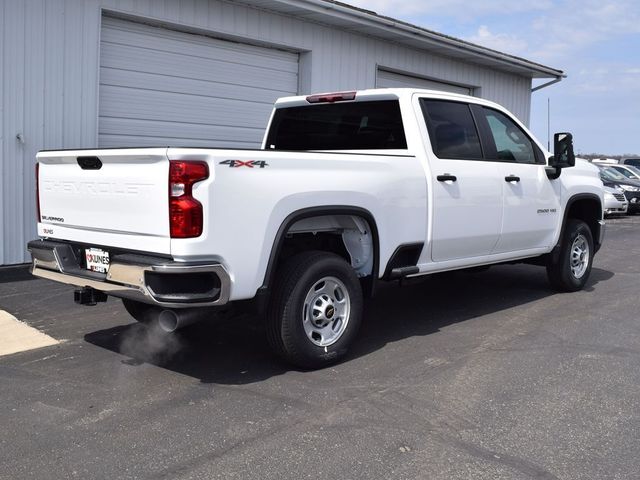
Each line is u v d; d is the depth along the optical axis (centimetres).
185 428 377
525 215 655
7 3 777
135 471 327
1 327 583
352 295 488
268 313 455
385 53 1313
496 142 635
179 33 980
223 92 1051
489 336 568
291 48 1126
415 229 538
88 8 852
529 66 1631
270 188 427
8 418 392
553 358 507
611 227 1602
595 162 2661
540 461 339
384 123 580
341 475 323
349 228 512
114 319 616
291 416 393
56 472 326
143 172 409
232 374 468
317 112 641
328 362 479
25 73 802
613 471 329
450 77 1505
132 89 935
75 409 405
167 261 398
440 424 382
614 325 607
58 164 479
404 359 502
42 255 489
